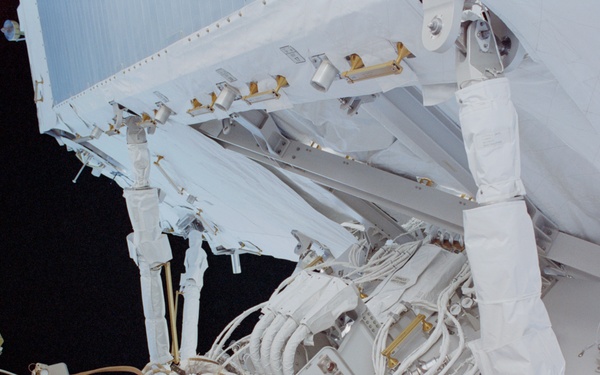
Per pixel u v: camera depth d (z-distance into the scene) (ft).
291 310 10.21
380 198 10.52
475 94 4.73
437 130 7.92
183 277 19.62
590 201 7.56
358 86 6.49
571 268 9.10
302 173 11.44
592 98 4.72
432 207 9.85
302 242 15.44
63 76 16.20
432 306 10.07
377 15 5.30
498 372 4.81
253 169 13.43
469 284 10.09
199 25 8.29
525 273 4.74
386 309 10.57
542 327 4.83
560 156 6.98
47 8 16.96
